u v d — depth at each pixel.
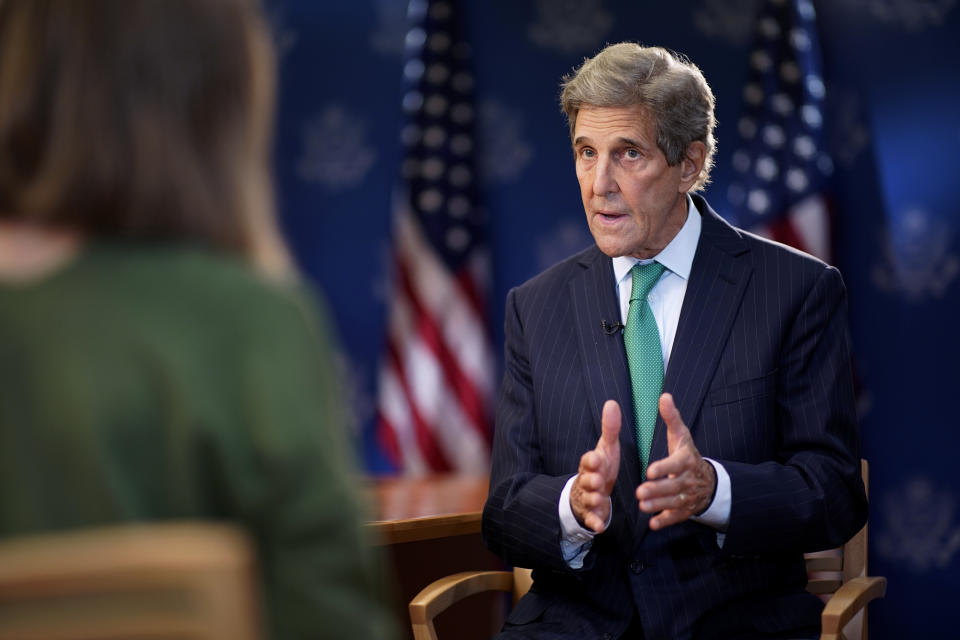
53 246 2.14
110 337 2.04
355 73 10.45
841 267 10.12
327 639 2.00
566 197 10.30
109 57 2.17
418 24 10.34
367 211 10.41
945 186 9.92
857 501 5.06
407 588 6.55
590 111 5.16
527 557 5.07
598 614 5.05
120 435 2.00
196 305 2.09
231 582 1.68
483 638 7.53
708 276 5.28
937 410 9.86
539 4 10.39
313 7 10.48
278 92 10.45
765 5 10.20
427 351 10.09
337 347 10.43
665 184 5.17
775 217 9.98
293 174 10.48
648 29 10.32
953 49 9.95
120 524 1.97
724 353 5.12
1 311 2.07
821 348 5.16
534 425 5.48
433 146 10.20
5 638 1.67
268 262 2.34
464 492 7.68
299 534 2.01
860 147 10.13
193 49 2.23
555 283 5.69
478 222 10.26
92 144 2.13
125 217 2.14
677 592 4.85
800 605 4.98
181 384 2.02
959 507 9.78
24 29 2.20
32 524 1.98
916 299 9.95
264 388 2.05
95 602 1.67
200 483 2.03
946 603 9.79
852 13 10.19
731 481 4.70
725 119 10.27
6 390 2.02
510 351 5.73
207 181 2.22
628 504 4.97
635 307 5.30
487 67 10.44
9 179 2.16
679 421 4.41
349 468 2.14
